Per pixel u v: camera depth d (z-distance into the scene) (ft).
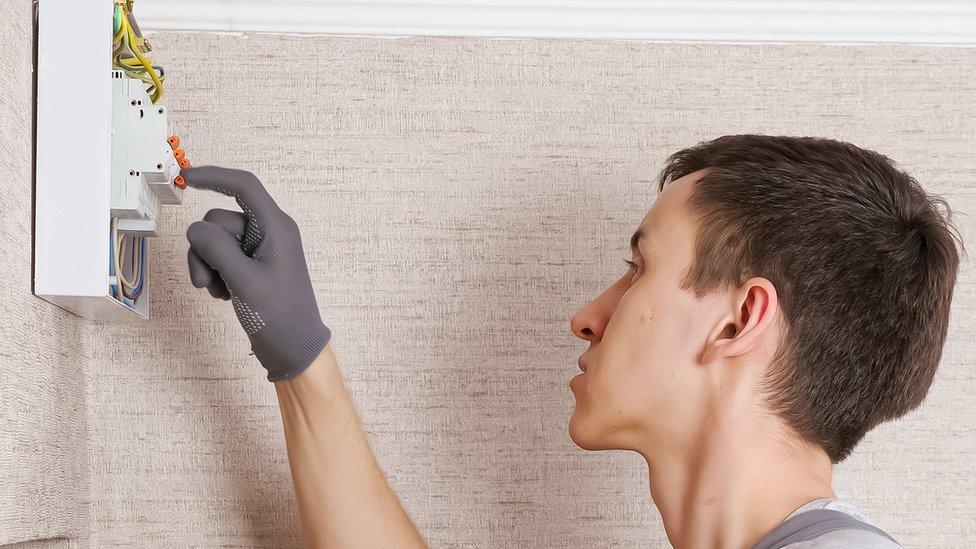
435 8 4.12
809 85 4.29
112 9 2.89
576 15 4.20
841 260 2.85
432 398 3.94
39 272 2.81
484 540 3.90
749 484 2.79
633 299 3.06
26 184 2.75
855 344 2.86
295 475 3.37
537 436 3.97
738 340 2.81
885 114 4.31
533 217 4.09
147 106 2.99
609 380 3.04
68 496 3.36
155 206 3.20
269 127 3.99
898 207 3.00
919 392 3.06
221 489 3.78
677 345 2.95
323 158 4.01
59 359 3.22
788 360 2.84
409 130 4.06
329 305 3.95
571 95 4.17
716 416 2.86
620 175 4.15
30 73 2.78
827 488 2.85
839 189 2.93
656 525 3.97
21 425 2.71
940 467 4.13
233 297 3.01
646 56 4.24
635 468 4.00
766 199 2.93
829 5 4.30
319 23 4.05
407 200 4.03
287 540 3.78
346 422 3.33
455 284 4.01
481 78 4.13
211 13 3.99
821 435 2.88
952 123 4.32
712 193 3.02
